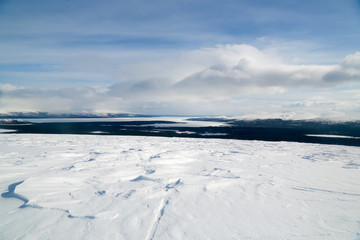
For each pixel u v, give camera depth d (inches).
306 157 319.6
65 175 193.2
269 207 129.0
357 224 108.1
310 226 106.0
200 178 192.2
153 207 127.3
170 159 282.4
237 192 155.9
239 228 103.4
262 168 240.1
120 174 203.9
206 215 117.4
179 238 94.2
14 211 117.9
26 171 208.7
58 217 111.8
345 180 189.6
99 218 111.3
